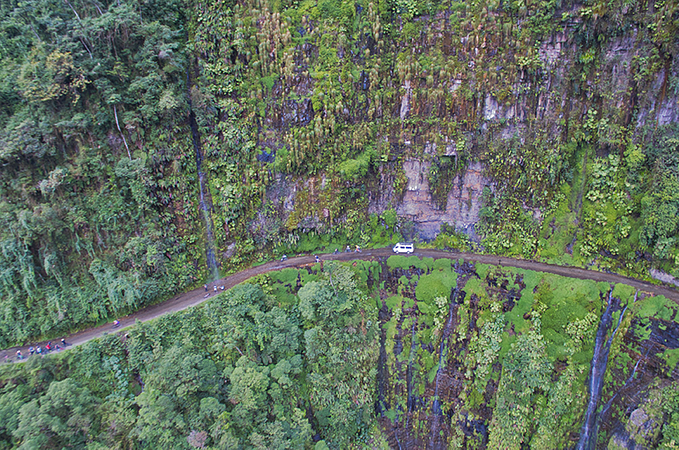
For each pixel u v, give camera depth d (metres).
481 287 47.44
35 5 41.75
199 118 47.41
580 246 47.12
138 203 44.84
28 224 40.47
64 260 43.19
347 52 47.69
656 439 37.38
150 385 37.56
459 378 45.34
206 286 48.03
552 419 40.91
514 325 44.91
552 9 44.06
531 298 45.09
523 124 47.66
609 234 45.69
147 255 44.53
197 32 47.50
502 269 47.44
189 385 37.81
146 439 36.84
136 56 44.50
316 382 43.22
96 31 41.97
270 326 43.78
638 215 44.53
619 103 44.62
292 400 42.53
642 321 41.09
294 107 48.19
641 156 43.56
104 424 37.34
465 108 48.16
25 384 37.31
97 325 43.66
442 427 45.78
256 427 39.16
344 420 43.44
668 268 42.47
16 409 34.78
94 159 43.19
